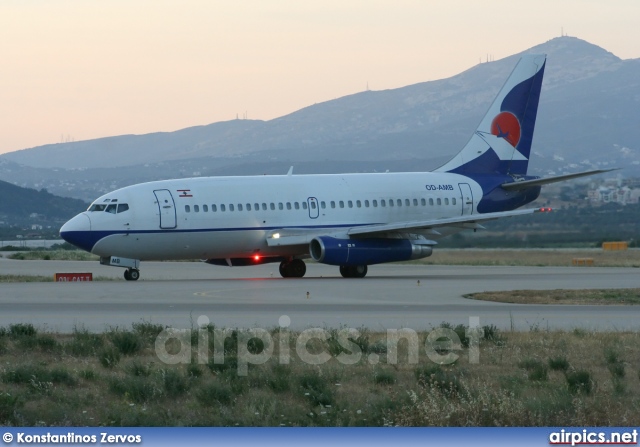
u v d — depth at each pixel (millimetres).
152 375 43000
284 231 103125
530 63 116250
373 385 41812
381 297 78812
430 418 35125
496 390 40406
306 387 40406
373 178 109688
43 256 181375
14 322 61562
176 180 101812
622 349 50969
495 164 115562
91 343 51344
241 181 103438
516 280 99188
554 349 50938
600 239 191250
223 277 109500
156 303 73438
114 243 96688
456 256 165500
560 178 111750
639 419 35812
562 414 36094
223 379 42219
